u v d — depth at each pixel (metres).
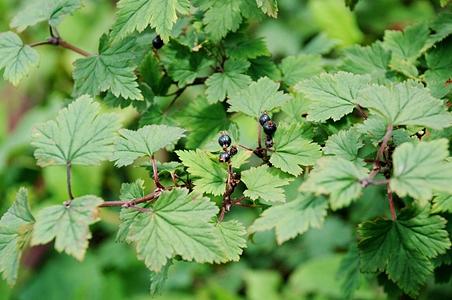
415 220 0.80
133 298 1.44
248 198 0.85
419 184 0.74
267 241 1.38
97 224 1.58
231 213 1.41
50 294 1.51
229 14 0.88
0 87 1.73
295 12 1.49
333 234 1.40
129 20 0.86
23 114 1.75
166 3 0.85
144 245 0.77
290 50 1.44
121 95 0.90
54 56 1.59
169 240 0.77
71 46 0.94
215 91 0.89
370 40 1.19
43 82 1.62
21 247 0.80
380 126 0.82
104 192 1.54
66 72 1.60
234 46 0.91
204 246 0.77
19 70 0.89
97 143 0.81
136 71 0.92
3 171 1.57
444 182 0.74
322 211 0.76
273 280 1.44
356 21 1.22
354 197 0.74
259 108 0.86
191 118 0.91
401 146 0.76
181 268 1.46
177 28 0.92
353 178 0.75
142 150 0.83
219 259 0.77
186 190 0.79
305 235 1.43
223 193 0.82
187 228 0.77
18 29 0.92
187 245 0.77
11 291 1.55
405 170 0.75
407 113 0.79
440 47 0.91
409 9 1.26
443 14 0.92
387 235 0.81
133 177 1.50
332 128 0.86
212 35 0.89
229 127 0.88
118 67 0.89
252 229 0.77
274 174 0.83
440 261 0.86
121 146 0.83
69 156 0.81
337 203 0.74
